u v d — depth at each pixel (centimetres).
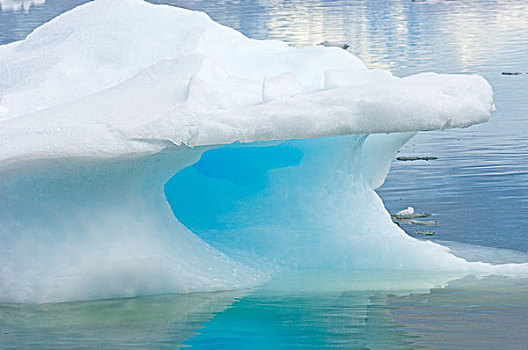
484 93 1010
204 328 868
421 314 906
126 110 977
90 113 987
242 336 836
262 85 1037
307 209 1223
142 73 1073
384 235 1177
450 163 1802
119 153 922
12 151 939
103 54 1181
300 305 955
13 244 985
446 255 1150
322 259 1153
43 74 1157
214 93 948
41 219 984
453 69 2972
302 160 1248
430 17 4794
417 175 1716
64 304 969
